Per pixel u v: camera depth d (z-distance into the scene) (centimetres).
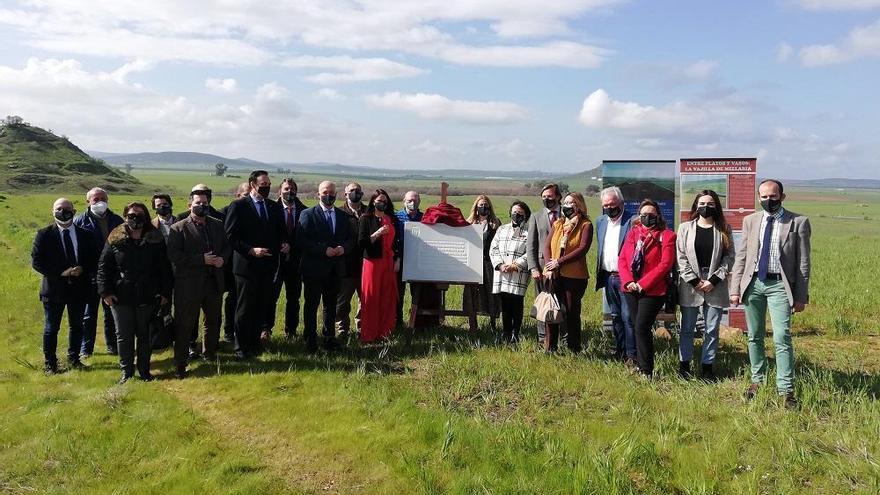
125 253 757
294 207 966
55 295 812
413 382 748
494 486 479
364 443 565
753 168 999
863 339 1005
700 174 1015
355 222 929
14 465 530
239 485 493
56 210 814
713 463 517
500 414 650
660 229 771
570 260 848
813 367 809
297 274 958
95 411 646
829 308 1281
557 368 789
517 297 915
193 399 696
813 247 3284
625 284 770
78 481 503
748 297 700
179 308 777
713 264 754
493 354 851
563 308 840
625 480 483
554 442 554
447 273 970
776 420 609
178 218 938
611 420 630
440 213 980
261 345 893
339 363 820
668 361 819
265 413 645
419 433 583
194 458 541
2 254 2039
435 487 484
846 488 476
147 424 611
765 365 709
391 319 951
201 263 780
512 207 913
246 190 947
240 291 842
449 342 921
